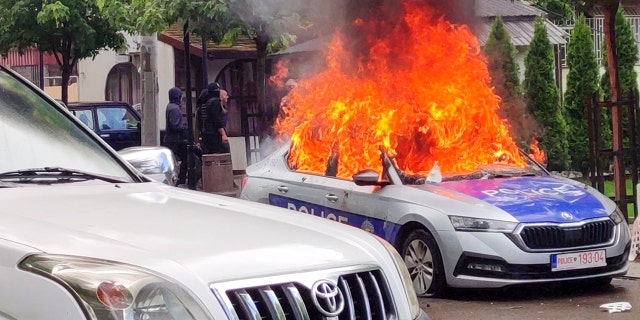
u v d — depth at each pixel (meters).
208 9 14.62
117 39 21.97
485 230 8.70
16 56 31.02
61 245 3.28
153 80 17.77
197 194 4.48
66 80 21.66
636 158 12.81
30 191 4.11
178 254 3.28
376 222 9.51
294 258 3.43
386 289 3.66
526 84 20.00
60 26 20.94
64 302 3.06
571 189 9.52
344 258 3.57
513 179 9.84
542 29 20.05
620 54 21.23
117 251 3.24
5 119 4.63
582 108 20.89
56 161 4.55
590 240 8.94
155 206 3.99
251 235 3.59
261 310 3.23
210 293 3.15
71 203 3.93
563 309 8.70
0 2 20.92
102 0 16.34
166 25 15.05
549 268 8.72
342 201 9.90
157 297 3.08
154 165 5.32
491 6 21.58
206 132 17.14
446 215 8.88
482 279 8.71
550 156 19.94
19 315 3.13
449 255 8.82
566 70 23.78
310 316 3.32
